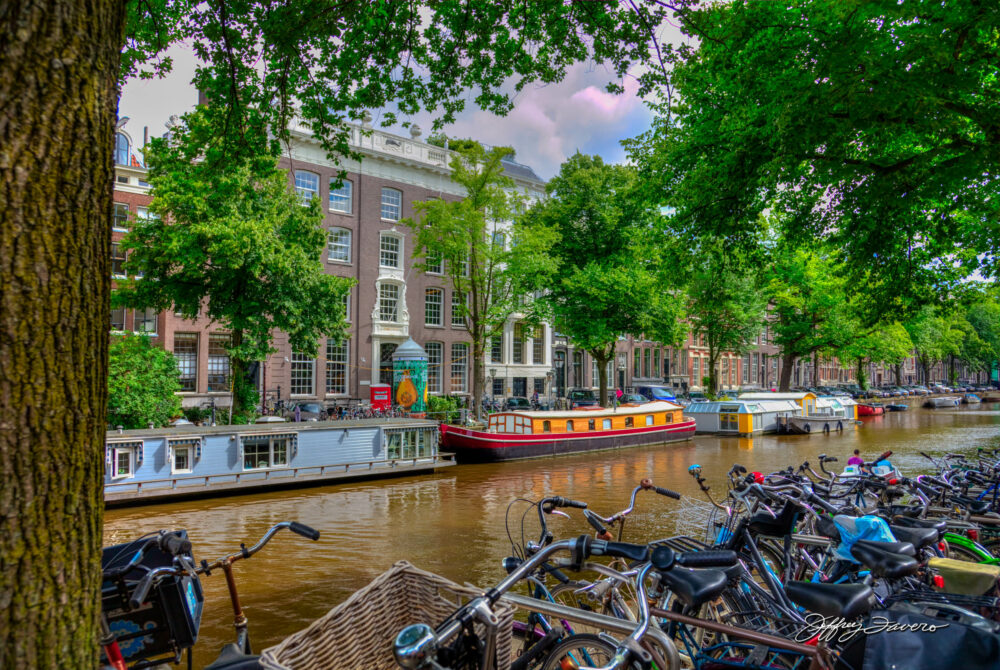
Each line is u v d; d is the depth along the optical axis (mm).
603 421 23594
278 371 27156
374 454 18016
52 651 1583
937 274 10195
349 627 2621
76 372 1666
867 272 9953
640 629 2330
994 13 5332
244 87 6637
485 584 8055
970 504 6344
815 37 6836
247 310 18734
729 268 10836
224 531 11531
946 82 5773
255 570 8789
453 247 23344
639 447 24547
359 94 6867
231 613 7094
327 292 20141
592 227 28531
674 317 27844
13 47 1556
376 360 30375
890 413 43562
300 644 2414
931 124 5867
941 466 8688
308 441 16891
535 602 2588
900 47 6145
